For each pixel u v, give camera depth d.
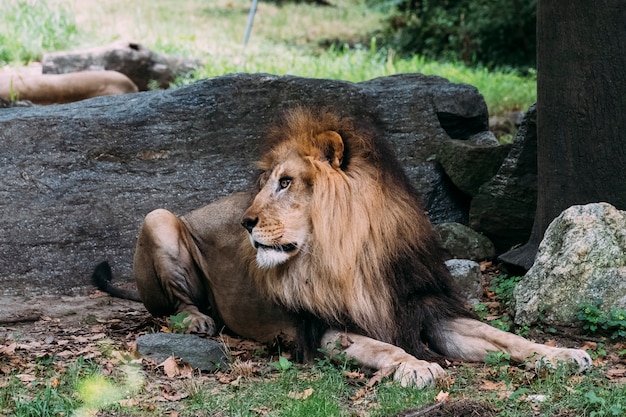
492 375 7.52
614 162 9.70
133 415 6.85
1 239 10.90
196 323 8.91
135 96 12.49
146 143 11.62
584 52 9.70
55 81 18.27
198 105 11.86
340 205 7.65
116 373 7.59
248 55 24.34
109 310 10.14
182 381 7.55
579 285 8.86
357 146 7.86
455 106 12.84
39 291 10.91
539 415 6.70
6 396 7.07
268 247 7.67
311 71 21.55
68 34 24.03
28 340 8.80
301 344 8.02
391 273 7.91
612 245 8.95
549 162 10.14
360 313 7.82
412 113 12.60
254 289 8.53
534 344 7.78
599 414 6.55
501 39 26.12
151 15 29.58
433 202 12.41
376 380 7.33
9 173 11.10
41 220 11.08
